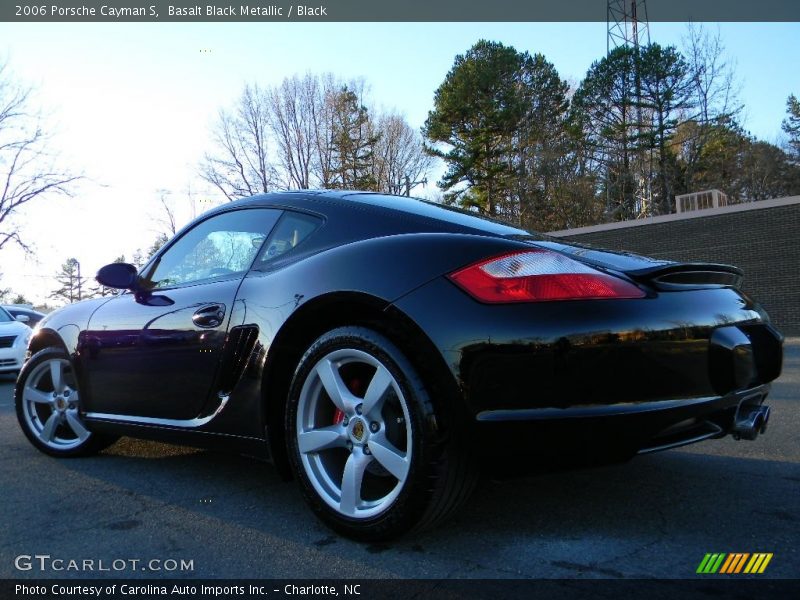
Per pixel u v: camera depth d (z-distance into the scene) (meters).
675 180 39.28
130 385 3.19
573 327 1.97
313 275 2.43
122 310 3.32
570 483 2.96
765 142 49.38
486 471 2.08
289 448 2.46
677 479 3.01
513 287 2.04
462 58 42.34
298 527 2.48
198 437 2.86
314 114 44.66
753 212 17.11
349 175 46.34
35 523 2.56
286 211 2.90
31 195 25.48
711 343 2.15
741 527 2.39
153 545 2.32
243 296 2.71
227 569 2.11
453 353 2.03
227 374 2.71
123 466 3.45
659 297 2.11
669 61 37.47
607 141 40.28
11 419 5.12
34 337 3.85
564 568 2.06
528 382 1.98
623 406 1.98
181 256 3.34
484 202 40.84
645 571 2.03
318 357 2.38
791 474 3.09
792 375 6.99
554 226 40.47
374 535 2.20
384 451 2.18
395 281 2.19
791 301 16.41
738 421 2.34
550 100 43.09
